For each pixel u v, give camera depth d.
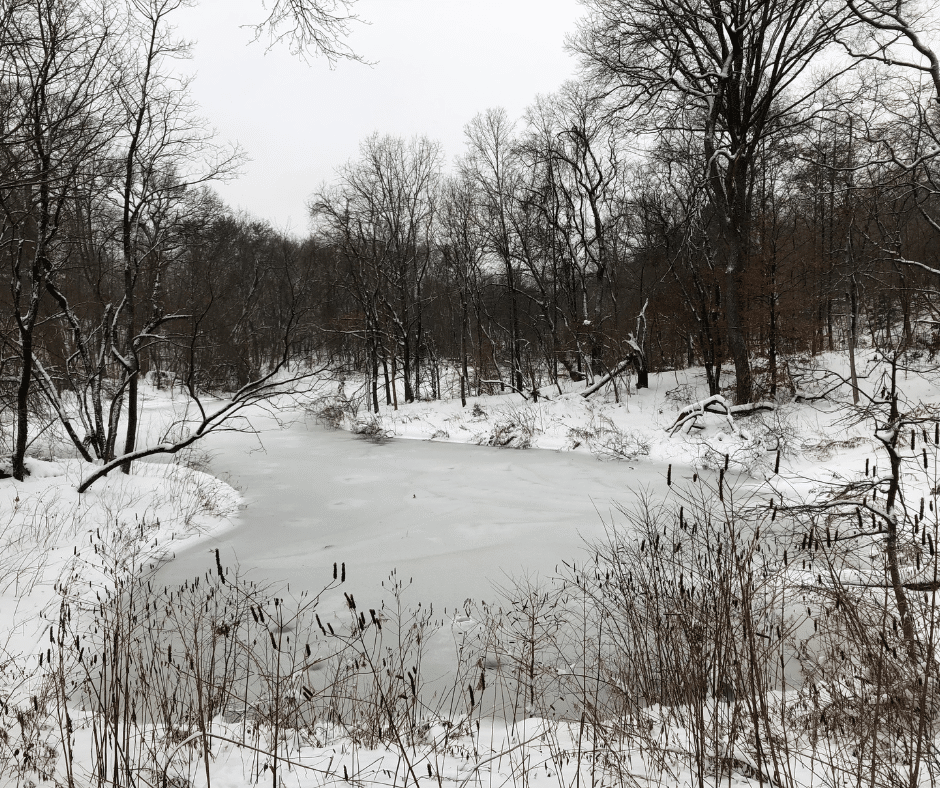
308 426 30.53
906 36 13.79
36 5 11.77
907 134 15.27
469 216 34.91
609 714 5.46
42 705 5.19
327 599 9.40
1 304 15.44
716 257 27.09
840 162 22.78
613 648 7.15
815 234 24.59
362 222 37.69
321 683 6.66
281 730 5.28
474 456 21.77
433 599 9.36
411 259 39.41
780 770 4.02
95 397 16.00
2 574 9.07
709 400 20.83
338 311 38.09
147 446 21.28
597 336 29.16
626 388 26.80
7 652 7.09
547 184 30.94
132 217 16.38
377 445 25.00
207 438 26.22
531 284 38.41
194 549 11.98
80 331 15.68
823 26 19.22
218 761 4.60
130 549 10.90
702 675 4.70
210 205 22.66
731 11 20.45
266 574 10.57
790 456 16.64
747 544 6.78
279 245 40.22
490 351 36.12
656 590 6.22
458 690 6.65
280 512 14.88
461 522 13.64
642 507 13.60
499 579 10.05
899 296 19.23
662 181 27.19
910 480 11.20
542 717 5.76
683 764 4.26
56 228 13.35
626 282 34.47
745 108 21.25
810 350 22.44
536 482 17.38
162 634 7.72
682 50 22.47
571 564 10.50
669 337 29.03
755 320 21.52
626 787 4.00
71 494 12.90
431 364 41.34
